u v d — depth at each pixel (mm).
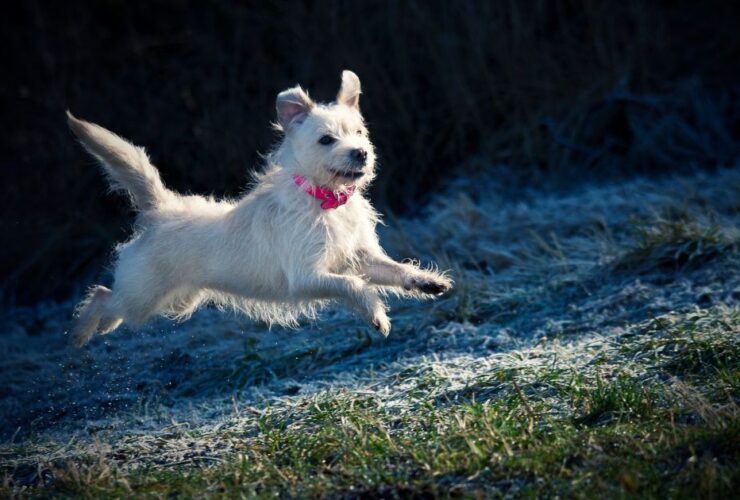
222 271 8391
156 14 18219
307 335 10922
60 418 9914
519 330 9867
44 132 16891
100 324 9188
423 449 6301
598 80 15945
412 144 16078
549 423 6605
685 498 5230
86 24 17547
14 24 17531
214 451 7324
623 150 15398
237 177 16344
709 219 11492
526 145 15422
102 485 6668
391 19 16594
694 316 8625
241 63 17266
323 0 16828
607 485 5465
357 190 8180
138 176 8867
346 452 6543
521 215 13305
